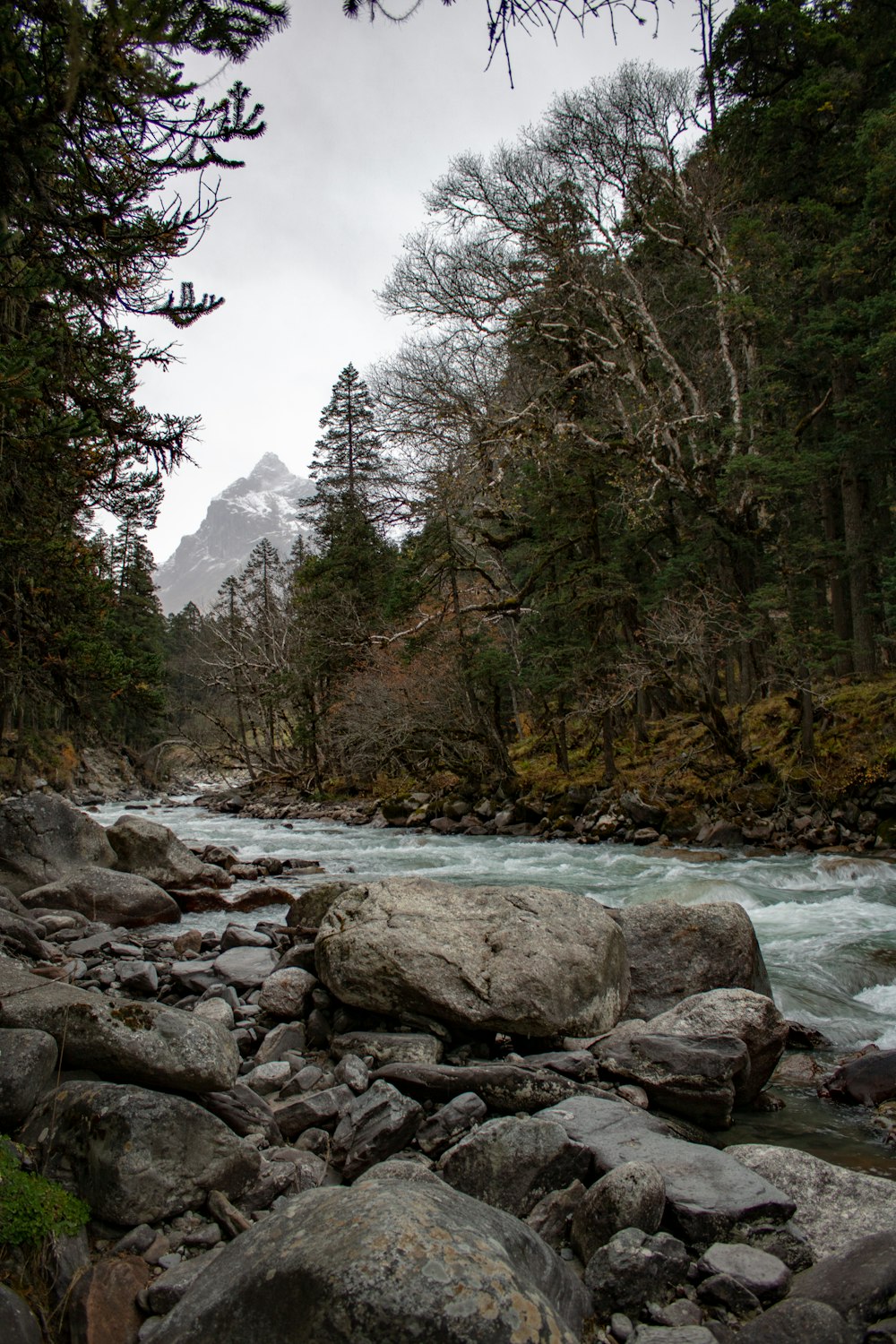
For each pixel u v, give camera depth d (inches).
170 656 2859.3
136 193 186.4
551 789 997.8
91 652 423.8
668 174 991.0
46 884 432.5
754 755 851.4
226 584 2564.0
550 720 1063.0
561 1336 104.3
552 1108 199.3
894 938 403.9
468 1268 108.2
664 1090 216.4
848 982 335.9
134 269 222.5
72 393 275.1
